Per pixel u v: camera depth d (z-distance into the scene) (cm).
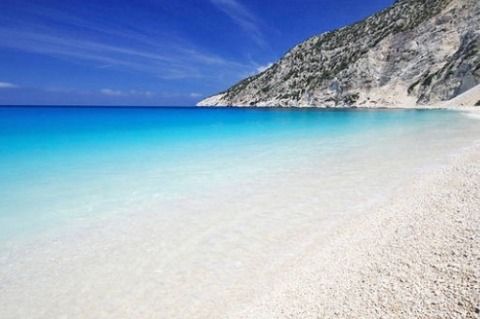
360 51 12656
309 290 553
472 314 405
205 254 719
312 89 12888
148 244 770
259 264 670
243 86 18550
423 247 607
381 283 521
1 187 1223
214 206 1005
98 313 545
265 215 921
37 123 4547
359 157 1659
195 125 4356
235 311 533
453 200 843
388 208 891
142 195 1124
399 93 10138
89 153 2002
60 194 1137
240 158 1772
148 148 2202
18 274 654
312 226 830
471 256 531
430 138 2200
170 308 552
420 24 10850
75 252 737
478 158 1327
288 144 2295
